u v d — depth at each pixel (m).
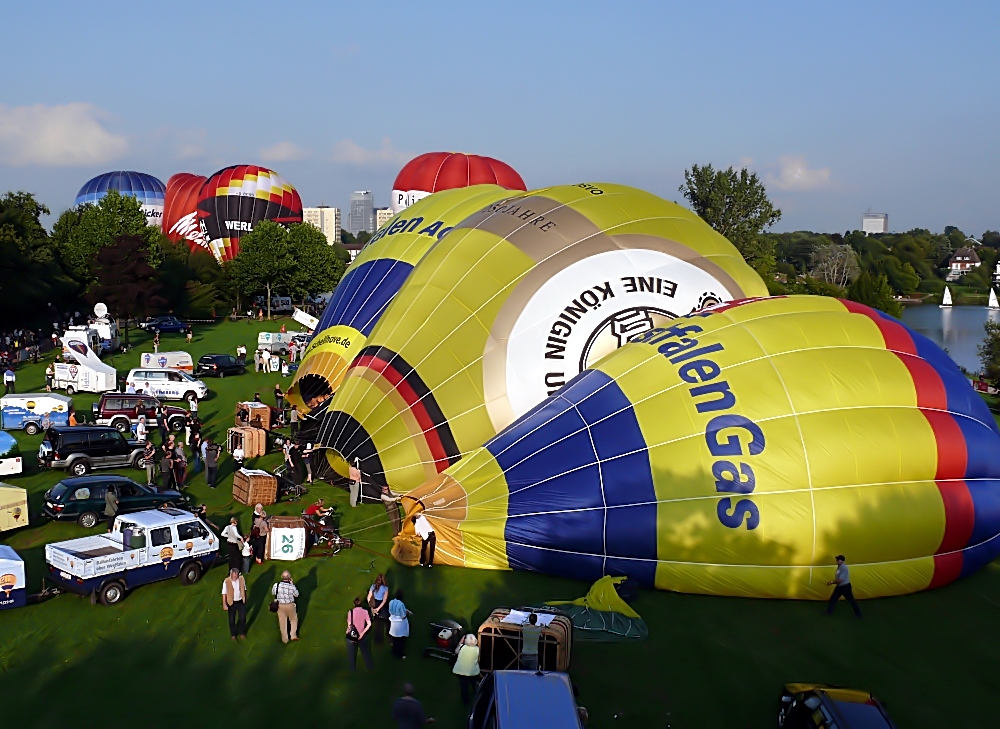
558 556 16.70
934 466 16.86
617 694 12.99
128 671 13.47
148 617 15.39
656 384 17.45
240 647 14.32
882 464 16.45
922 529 16.50
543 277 20.92
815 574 16.20
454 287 21.33
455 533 17.41
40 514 20.91
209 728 11.91
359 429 20.73
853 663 14.21
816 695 11.32
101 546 16.59
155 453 25.38
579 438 17.08
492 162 58.25
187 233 92.38
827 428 16.52
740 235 92.31
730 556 16.09
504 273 21.11
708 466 16.28
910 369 17.72
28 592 16.33
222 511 21.55
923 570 16.77
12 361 44.38
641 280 21.22
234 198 87.00
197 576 17.12
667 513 16.22
